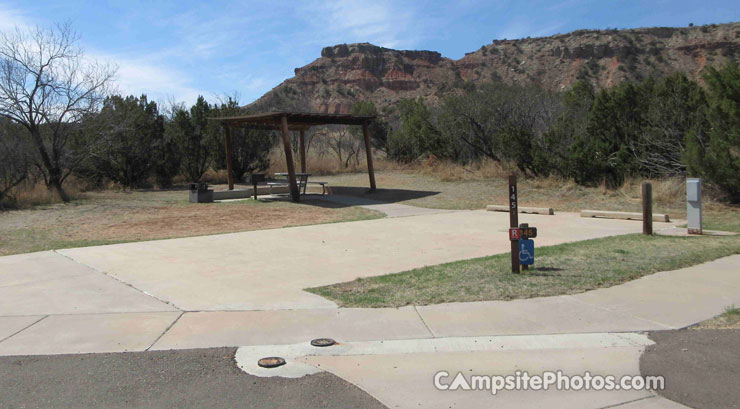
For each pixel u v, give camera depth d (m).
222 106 29.45
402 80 99.50
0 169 18.88
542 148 21.72
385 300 6.75
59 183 21.00
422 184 24.20
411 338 5.49
